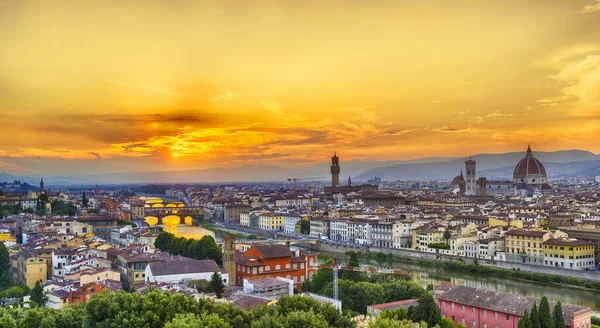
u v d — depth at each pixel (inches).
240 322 7839.6
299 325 7509.8
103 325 7657.5
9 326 7598.4
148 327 7440.9
